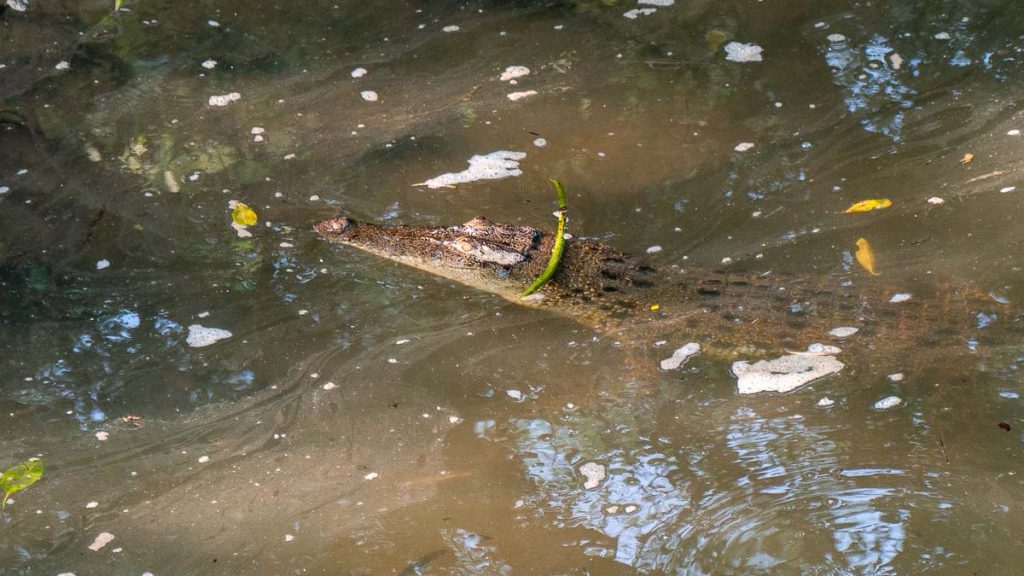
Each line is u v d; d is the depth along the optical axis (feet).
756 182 13.61
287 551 11.94
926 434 12.28
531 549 11.91
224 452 12.34
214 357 12.74
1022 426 12.28
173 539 11.99
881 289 12.99
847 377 12.60
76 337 12.80
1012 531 11.84
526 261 13.16
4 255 13.17
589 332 12.93
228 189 13.60
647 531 11.95
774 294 13.01
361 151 13.87
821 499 12.01
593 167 13.76
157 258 13.19
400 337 12.87
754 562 11.80
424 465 12.27
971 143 13.73
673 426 12.41
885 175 13.58
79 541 11.98
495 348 12.83
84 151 13.85
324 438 12.40
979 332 12.74
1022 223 13.21
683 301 13.03
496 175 13.73
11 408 12.49
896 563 11.75
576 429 12.42
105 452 12.34
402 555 11.91
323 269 13.17
